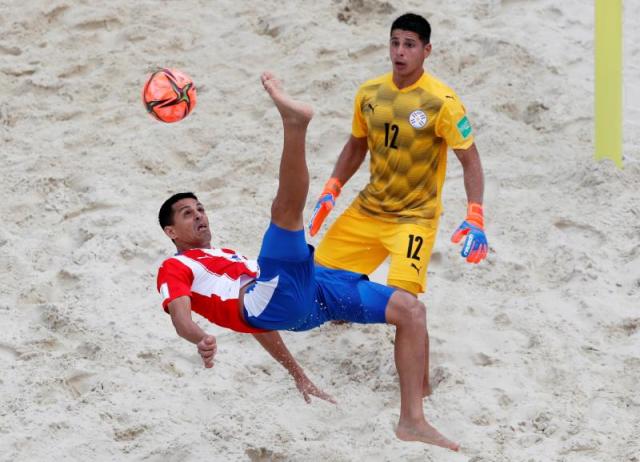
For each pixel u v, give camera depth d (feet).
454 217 84.33
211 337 55.31
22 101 105.19
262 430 60.95
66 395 65.57
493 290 75.41
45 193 91.15
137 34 116.16
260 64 110.63
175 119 61.00
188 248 62.34
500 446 58.18
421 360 58.29
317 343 70.95
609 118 87.30
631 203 83.30
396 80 62.75
